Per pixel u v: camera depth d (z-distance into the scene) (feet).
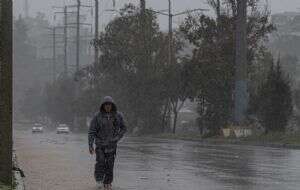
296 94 315.99
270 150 193.67
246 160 143.95
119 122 86.89
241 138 266.36
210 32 312.50
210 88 305.94
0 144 76.84
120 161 140.36
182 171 114.32
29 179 97.60
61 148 201.26
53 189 84.53
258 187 88.53
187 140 310.45
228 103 304.30
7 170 76.95
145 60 437.58
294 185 91.20
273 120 256.52
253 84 337.31
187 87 326.65
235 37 300.81
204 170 116.57
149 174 107.86
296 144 216.95
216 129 305.73
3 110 76.59
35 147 208.95
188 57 385.50
